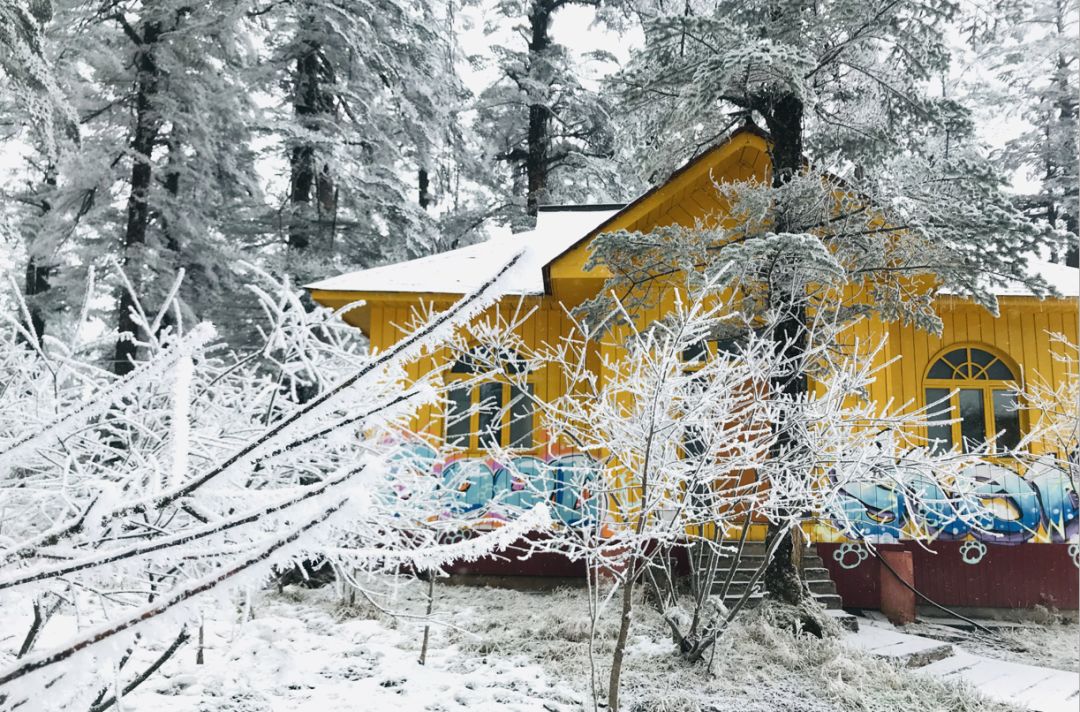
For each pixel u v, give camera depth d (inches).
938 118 346.3
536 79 865.5
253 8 623.2
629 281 350.9
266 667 242.5
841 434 259.0
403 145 747.4
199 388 160.7
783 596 313.7
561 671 261.9
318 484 49.5
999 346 456.1
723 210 438.6
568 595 385.4
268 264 617.0
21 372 126.8
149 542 49.8
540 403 252.8
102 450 115.8
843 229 328.8
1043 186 844.6
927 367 458.3
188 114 596.7
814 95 331.6
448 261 517.3
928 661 295.7
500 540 60.5
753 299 320.2
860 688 249.3
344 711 221.9
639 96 353.1
